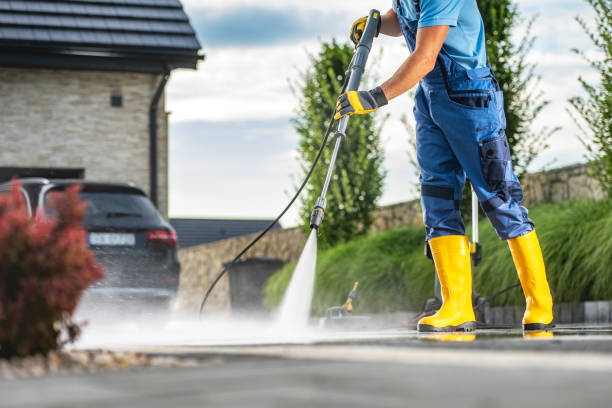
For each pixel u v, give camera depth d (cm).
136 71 1430
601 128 712
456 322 362
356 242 1031
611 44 705
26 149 1379
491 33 881
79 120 1411
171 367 155
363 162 1131
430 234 370
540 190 893
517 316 688
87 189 777
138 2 1541
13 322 183
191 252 1741
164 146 1457
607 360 146
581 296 659
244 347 218
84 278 190
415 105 371
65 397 106
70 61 1386
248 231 3503
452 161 364
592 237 652
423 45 342
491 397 101
